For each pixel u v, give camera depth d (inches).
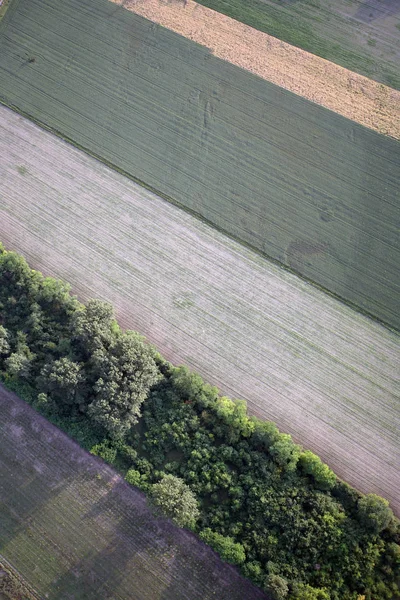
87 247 2389.3
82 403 2036.2
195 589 1817.2
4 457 2055.9
